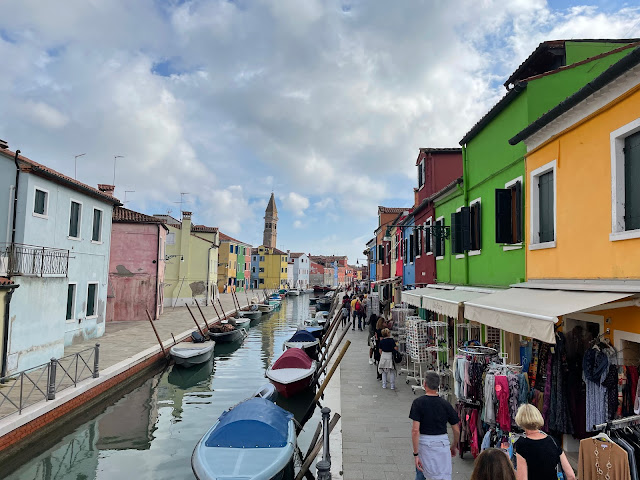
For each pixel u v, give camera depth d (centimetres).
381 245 3042
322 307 4512
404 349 1354
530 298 629
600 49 898
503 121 919
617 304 504
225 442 745
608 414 510
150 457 888
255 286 8156
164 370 1648
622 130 543
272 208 11975
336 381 1139
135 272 2706
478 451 613
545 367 634
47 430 922
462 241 1077
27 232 1456
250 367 1761
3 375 1119
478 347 715
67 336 1691
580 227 629
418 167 1784
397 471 608
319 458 713
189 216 3912
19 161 1450
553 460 356
